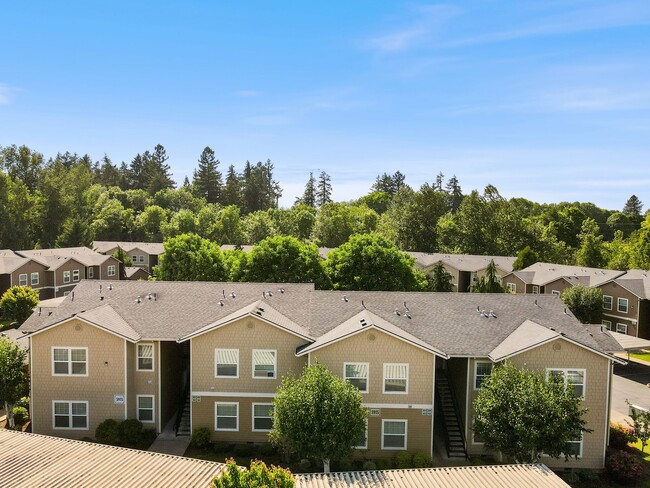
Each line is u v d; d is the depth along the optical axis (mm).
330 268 49000
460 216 96500
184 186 152000
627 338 38094
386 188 184000
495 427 22422
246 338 26781
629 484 23859
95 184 140625
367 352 25719
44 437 20969
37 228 96562
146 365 27812
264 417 26922
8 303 50562
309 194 163375
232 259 56906
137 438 26141
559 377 23109
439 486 18109
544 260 86250
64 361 26938
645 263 73312
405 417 25828
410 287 49594
